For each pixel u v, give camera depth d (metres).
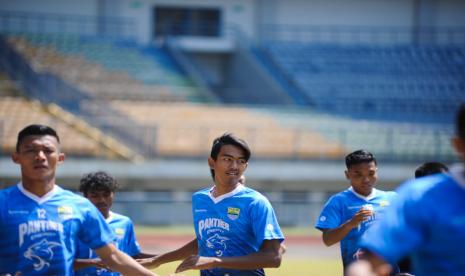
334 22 104.75
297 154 71.38
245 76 97.88
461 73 97.56
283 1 104.00
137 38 100.38
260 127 77.12
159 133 72.56
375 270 9.73
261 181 70.44
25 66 78.69
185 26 102.62
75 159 66.25
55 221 13.91
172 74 93.00
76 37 96.25
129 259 14.73
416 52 101.31
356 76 95.88
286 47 100.94
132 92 87.50
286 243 52.28
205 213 17.42
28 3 98.06
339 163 71.00
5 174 64.50
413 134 75.88
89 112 73.31
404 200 9.89
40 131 13.99
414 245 9.73
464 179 9.88
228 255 17.12
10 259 13.80
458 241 9.70
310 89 93.00
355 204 20.11
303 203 62.94
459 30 105.56
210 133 72.81
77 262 16.77
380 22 105.25
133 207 60.53
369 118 86.88
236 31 101.00
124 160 67.12
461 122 9.95
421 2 105.56
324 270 37.94
